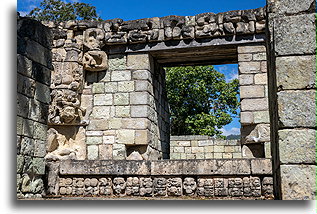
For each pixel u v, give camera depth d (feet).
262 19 33.78
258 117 33.53
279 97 18.38
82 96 36.68
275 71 18.93
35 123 24.84
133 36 35.91
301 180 17.43
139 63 36.42
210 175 27.91
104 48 37.27
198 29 34.91
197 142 55.93
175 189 28.07
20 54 23.47
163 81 43.52
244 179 27.40
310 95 18.11
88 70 37.06
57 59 35.53
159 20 35.94
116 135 35.42
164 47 35.73
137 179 28.71
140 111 35.47
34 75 25.02
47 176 28.66
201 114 76.89
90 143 35.70
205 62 40.75
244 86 34.14
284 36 18.86
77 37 37.40
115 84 36.52
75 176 29.63
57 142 35.22
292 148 17.80
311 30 18.69
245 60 34.37
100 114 36.19
